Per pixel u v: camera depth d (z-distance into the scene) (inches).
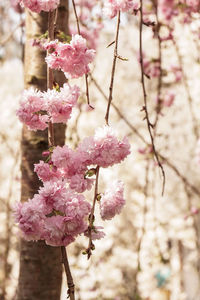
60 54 71.3
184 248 302.7
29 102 72.2
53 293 111.0
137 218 286.5
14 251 255.8
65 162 69.1
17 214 67.9
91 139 69.1
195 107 283.7
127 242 319.9
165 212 295.0
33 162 108.8
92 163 68.9
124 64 343.6
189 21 183.2
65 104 71.4
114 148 68.2
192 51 243.8
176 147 301.9
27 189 109.7
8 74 373.1
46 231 66.7
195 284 291.7
